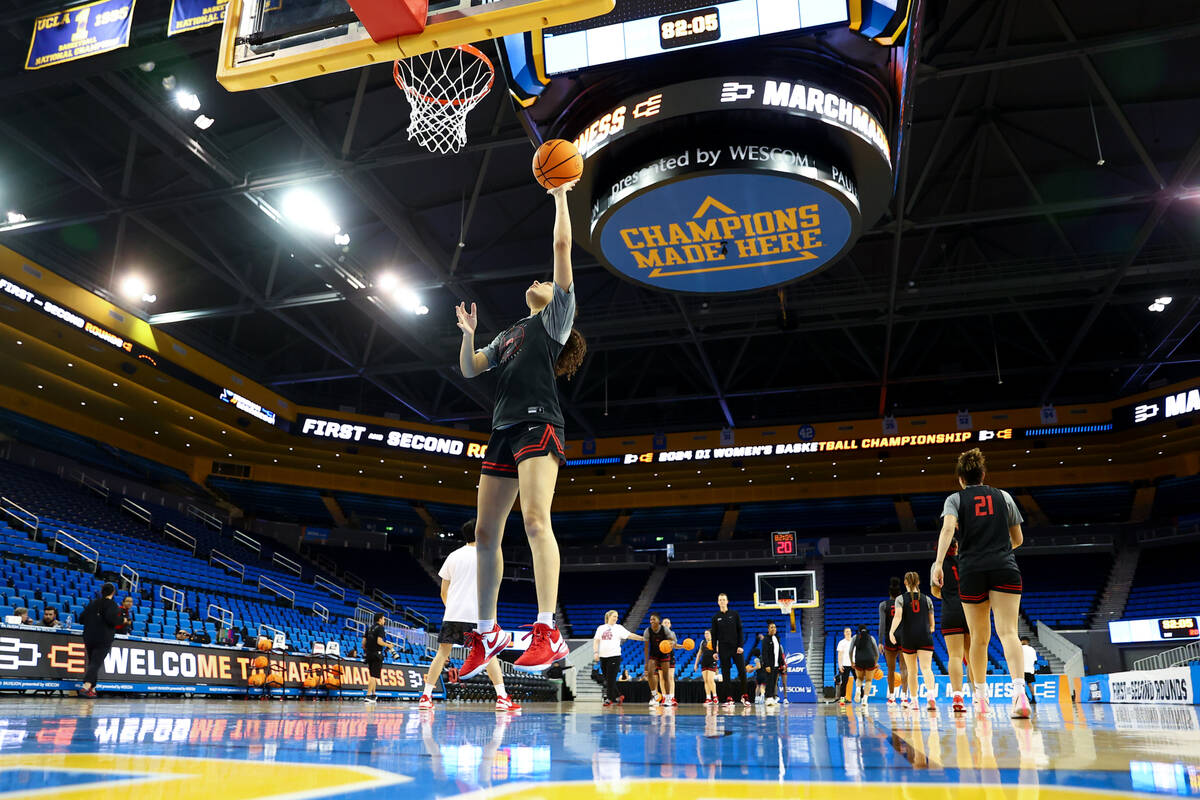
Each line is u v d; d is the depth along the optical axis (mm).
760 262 15094
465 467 38125
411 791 1229
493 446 3525
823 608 34312
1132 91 17266
